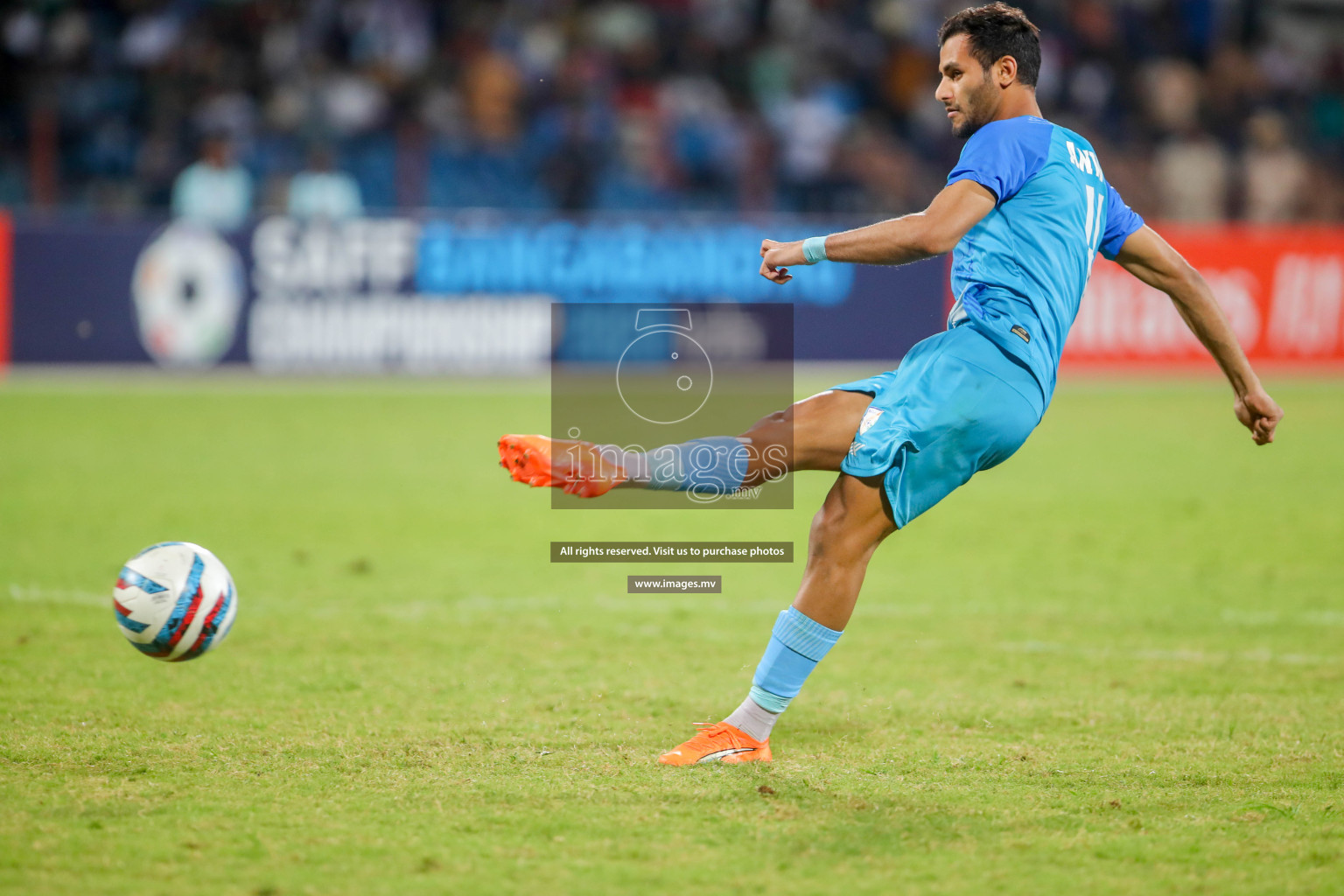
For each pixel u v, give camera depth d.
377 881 11.23
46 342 50.00
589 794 13.44
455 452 38.75
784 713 16.89
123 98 63.34
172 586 14.67
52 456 36.41
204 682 17.67
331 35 68.31
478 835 12.29
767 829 12.54
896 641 20.89
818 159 67.62
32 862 11.54
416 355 53.03
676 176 66.75
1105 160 68.19
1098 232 14.47
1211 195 67.81
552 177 63.72
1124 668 19.36
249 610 22.02
